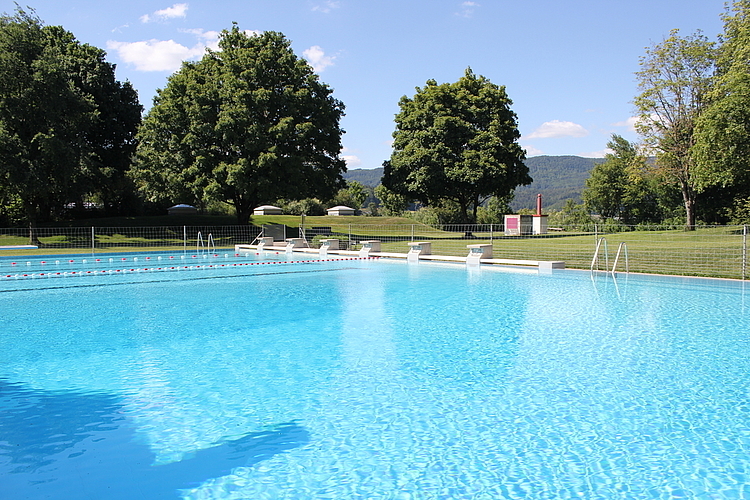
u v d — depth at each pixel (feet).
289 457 14.71
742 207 115.65
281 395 19.58
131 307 38.32
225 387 20.49
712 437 15.64
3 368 22.97
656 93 112.68
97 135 127.24
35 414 17.83
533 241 91.91
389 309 36.88
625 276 52.85
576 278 52.85
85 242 107.14
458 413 17.72
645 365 22.82
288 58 115.55
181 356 24.86
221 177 103.76
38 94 97.35
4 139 91.91
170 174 107.45
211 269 66.08
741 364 22.77
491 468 13.98
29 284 51.65
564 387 20.16
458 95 134.92
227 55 116.16
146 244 110.11
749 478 13.29
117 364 23.58
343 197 286.46
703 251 61.82
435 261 72.79
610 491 12.76
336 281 52.95
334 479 13.52
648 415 17.34
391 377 21.61
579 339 27.68
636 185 194.49
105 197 139.23
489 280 52.47
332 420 17.22
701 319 32.35
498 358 24.22
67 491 12.93
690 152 103.40
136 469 14.07
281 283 51.78
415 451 15.02
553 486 13.03
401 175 136.36
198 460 14.56
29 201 103.55
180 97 111.24
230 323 32.40
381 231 137.90
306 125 109.40
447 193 137.08
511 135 138.21
